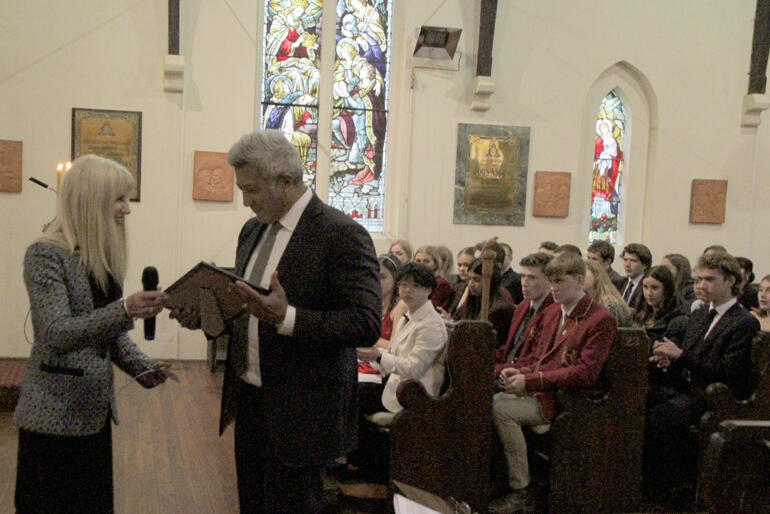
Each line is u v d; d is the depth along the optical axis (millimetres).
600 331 3770
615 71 8820
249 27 7797
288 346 2168
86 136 7438
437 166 8328
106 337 2104
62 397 2154
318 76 8242
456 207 8383
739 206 9094
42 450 2174
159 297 2113
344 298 2152
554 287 3943
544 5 8492
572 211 8719
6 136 7270
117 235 2268
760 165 9109
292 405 2156
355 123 8375
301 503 2188
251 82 7828
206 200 7730
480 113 8391
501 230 8516
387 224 8430
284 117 8188
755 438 1321
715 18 8883
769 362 3904
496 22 8383
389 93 8398
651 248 8930
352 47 8320
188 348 7746
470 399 3705
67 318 2090
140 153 7547
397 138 8336
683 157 8938
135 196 7566
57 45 7359
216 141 7762
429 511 1347
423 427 3641
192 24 7652
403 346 3951
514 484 3895
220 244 7789
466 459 3715
